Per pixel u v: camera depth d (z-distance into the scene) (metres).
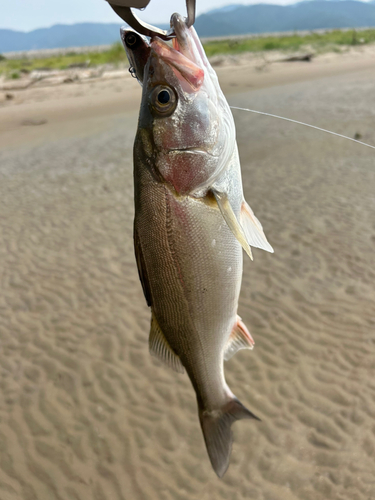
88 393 0.72
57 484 0.60
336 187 1.26
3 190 1.53
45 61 6.02
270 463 0.59
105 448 0.64
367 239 1.00
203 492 0.57
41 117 2.79
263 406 0.67
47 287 0.97
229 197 0.31
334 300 0.84
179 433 0.65
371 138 1.64
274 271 0.94
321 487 0.56
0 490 0.59
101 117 2.63
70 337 0.83
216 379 0.32
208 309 0.31
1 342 0.83
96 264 1.04
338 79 3.12
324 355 0.73
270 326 0.80
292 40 6.48
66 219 1.26
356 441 0.60
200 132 0.29
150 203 0.29
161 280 0.30
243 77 3.74
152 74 0.29
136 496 0.58
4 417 0.69
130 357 0.78
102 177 1.58
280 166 1.48
